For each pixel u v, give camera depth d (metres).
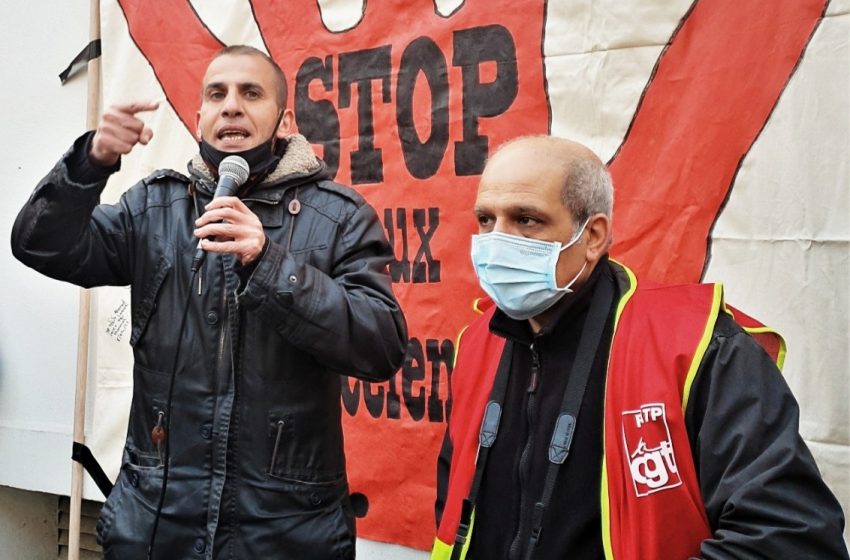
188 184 2.11
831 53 2.24
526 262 1.64
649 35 2.49
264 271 1.78
